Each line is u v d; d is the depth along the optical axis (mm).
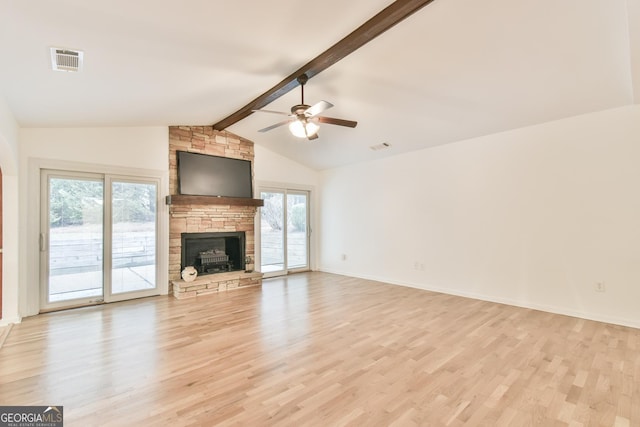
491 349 2848
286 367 2529
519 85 3283
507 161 4367
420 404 2029
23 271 3822
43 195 4031
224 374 2420
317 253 7223
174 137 5102
